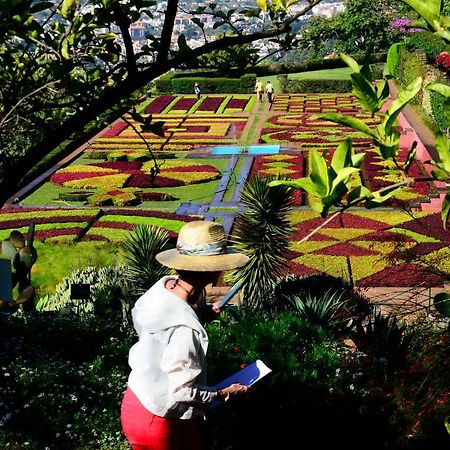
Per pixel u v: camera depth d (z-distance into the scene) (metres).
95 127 6.15
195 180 32.88
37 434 7.21
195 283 4.48
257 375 4.74
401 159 33.00
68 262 22.22
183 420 4.44
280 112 51.88
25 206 29.14
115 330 10.09
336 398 6.82
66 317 11.06
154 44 5.55
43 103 6.49
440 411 5.92
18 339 9.63
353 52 38.81
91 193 30.80
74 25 5.59
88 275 17.11
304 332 8.54
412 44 42.09
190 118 49.97
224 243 4.54
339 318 10.87
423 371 6.27
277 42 5.61
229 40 5.24
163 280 4.56
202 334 4.35
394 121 2.81
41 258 22.48
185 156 38.72
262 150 40.06
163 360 4.29
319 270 20.69
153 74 5.29
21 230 25.17
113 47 6.10
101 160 38.00
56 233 24.36
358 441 6.58
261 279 15.64
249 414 6.73
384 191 3.02
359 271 20.38
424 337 6.46
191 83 61.97
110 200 29.47
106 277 16.25
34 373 8.05
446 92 2.71
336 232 24.00
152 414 4.37
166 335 4.32
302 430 6.67
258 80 62.19
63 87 6.02
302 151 39.53
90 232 24.69
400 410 6.52
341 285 14.66
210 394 4.36
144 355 4.37
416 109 39.31
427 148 31.95
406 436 6.21
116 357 8.79
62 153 5.62
